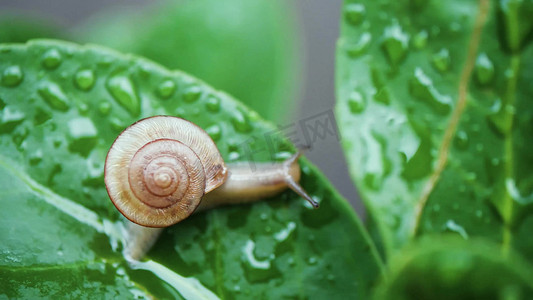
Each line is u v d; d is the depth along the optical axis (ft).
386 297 0.58
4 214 0.62
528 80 0.61
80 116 0.63
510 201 0.61
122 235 0.63
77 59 0.63
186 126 0.63
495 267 0.57
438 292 0.58
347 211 0.62
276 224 0.63
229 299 0.62
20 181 0.62
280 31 0.70
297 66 0.70
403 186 0.61
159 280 0.62
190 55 0.69
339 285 0.61
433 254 0.57
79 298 0.62
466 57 0.62
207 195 0.64
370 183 0.61
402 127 0.61
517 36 0.61
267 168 0.63
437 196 0.61
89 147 0.63
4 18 0.70
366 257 0.61
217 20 0.70
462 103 0.62
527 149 0.61
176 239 0.63
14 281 0.61
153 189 0.63
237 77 0.69
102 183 0.63
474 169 0.61
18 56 0.63
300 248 0.62
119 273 0.62
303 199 0.63
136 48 0.69
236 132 0.63
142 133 0.63
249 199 0.63
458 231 0.61
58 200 0.63
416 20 0.62
